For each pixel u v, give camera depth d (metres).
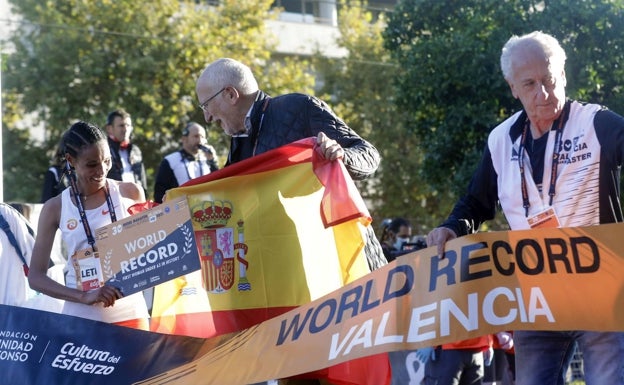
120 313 5.24
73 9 26.28
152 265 4.82
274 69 28.34
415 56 15.98
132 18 26.34
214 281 5.20
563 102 4.24
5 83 26.00
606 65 14.70
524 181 4.31
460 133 15.91
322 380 5.07
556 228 4.08
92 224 5.17
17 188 26.58
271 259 5.07
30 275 5.13
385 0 36.25
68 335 5.18
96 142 5.14
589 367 4.28
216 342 4.88
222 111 5.32
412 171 29.42
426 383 7.54
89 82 26.05
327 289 5.01
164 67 26.17
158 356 5.00
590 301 4.00
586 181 4.17
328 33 35.75
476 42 15.42
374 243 5.20
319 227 5.01
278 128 5.25
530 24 15.07
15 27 26.53
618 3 14.61
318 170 4.93
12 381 5.24
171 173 9.42
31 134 27.55
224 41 27.27
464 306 4.17
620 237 3.97
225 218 5.16
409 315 4.27
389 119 29.95
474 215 4.60
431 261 4.28
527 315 4.08
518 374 4.55
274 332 4.64
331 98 31.19
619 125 4.09
